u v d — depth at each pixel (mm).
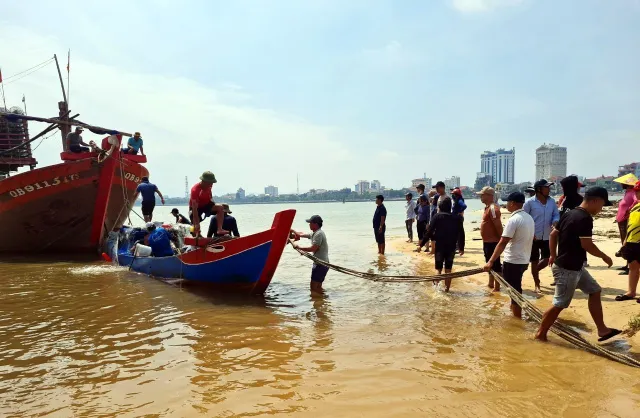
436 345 5645
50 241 15977
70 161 14992
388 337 6020
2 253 16109
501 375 4641
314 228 9109
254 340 5938
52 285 9906
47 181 14523
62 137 17453
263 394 4277
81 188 15055
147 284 10008
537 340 5762
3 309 7715
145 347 5711
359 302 8188
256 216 59281
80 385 4574
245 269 8664
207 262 9070
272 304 8094
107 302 8227
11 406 4125
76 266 13070
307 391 4332
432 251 14086
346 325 6637
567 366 4848
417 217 14945
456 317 6984
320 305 7984
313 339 5969
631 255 6828
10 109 18734
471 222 33750
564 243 5449
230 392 4340
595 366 4836
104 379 4711
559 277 5488
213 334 6230
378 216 14781
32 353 5535
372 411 3906
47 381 4688
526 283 9219
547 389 4277
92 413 3965
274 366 5004
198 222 9539
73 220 15602
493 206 8883
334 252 15852
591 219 5348
